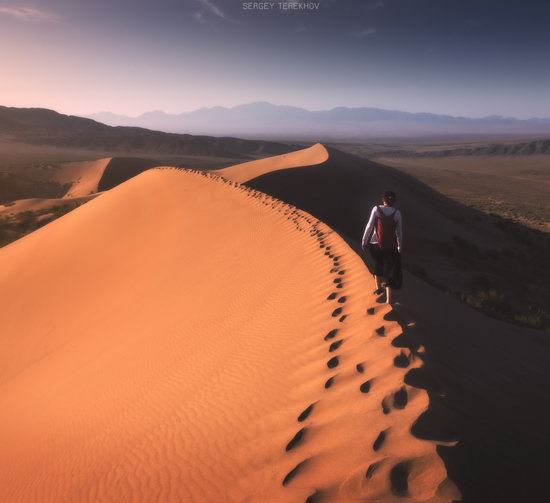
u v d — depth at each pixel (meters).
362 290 7.87
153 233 22.67
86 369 11.34
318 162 52.84
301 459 3.97
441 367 5.23
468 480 3.28
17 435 9.27
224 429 5.31
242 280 12.30
